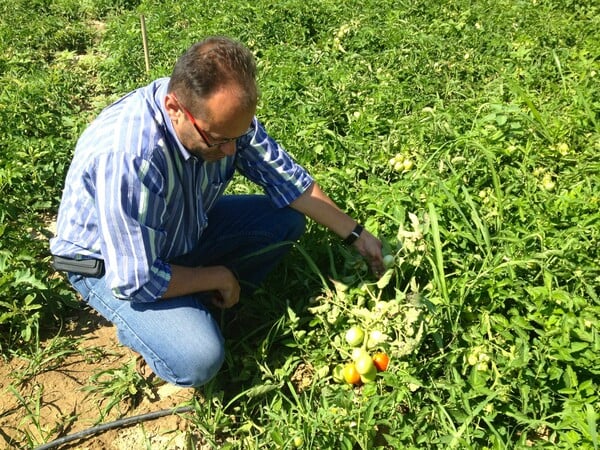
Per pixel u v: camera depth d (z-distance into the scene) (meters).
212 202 1.38
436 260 1.42
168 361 1.27
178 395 1.41
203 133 1.08
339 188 1.80
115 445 1.31
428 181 1.71
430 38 2.83
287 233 1.51
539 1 3.43
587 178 1.75
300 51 2.88
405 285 1.50
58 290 1.62
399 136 2.05
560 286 1.44
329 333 1.40
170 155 1.15
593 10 3.25
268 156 1.36
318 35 3.14
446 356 1.31
